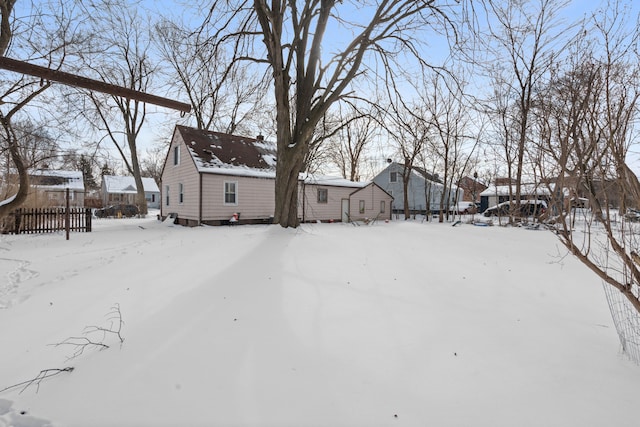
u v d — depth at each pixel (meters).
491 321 3.65
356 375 2.54
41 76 2.21
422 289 4.91
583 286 5.20
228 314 3.78
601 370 2.59
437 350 2.95
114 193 46.16
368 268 6.20
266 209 19.47
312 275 5.54
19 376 2.55
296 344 3.06
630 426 1.95
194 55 9.91
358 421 2.04
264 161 20.70
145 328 3.39
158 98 2.67
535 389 2.35
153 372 2.58
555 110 2.71
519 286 5.17
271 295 4.45
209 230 13.69
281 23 10.73
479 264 6.88
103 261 6.80
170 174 20.53
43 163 11.86
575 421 2.01
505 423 2.00
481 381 2.46
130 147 24.69
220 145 19.62
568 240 2.69
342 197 23.81
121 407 2.17
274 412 2.12
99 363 2.72
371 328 3.43
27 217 12.48
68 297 4.38
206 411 2.13
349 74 11.09
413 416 2.08
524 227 15.24
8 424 2.01
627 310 3.68
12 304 4.18
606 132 2.47
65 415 2.10
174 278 5.29
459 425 1.99
